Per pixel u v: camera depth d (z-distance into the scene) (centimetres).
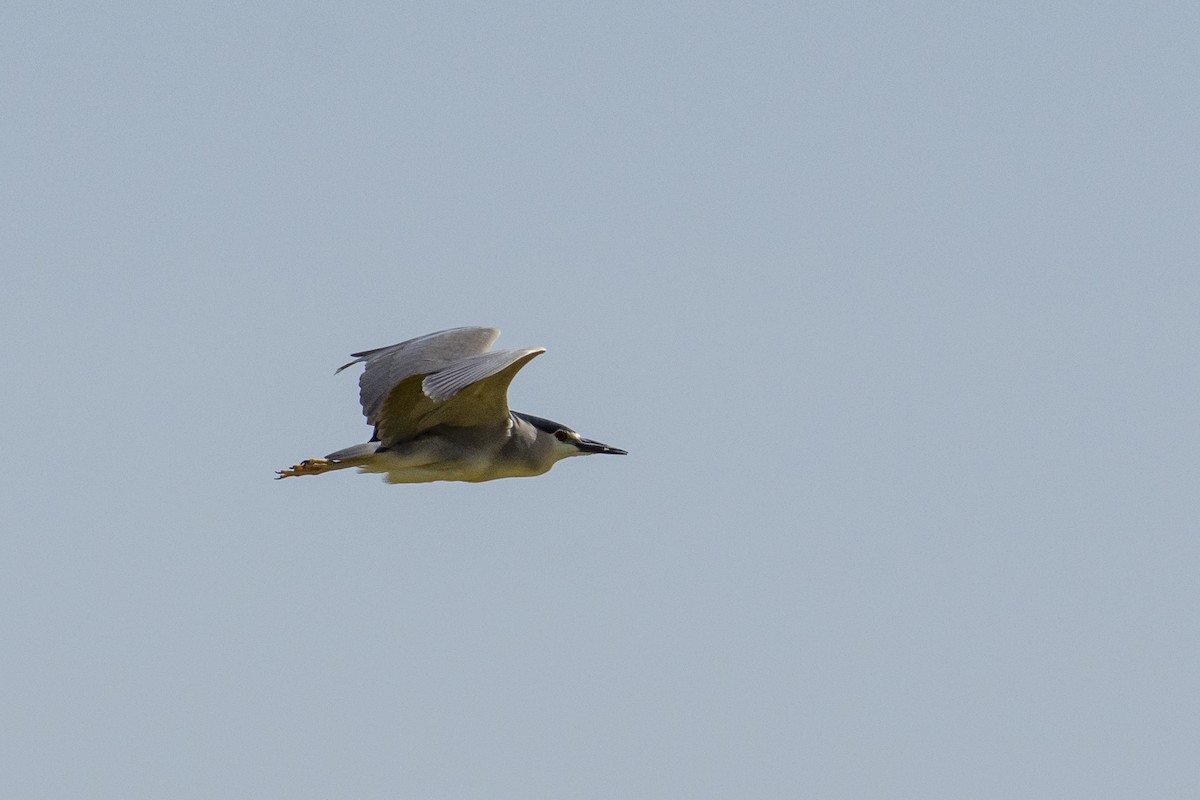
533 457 1864
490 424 1788
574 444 1920
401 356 1602
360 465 1756
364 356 1745
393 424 1748
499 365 1454
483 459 1802
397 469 1778
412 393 1703
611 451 1938
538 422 1927
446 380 1463
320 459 1748
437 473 1802
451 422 1780
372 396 1567
